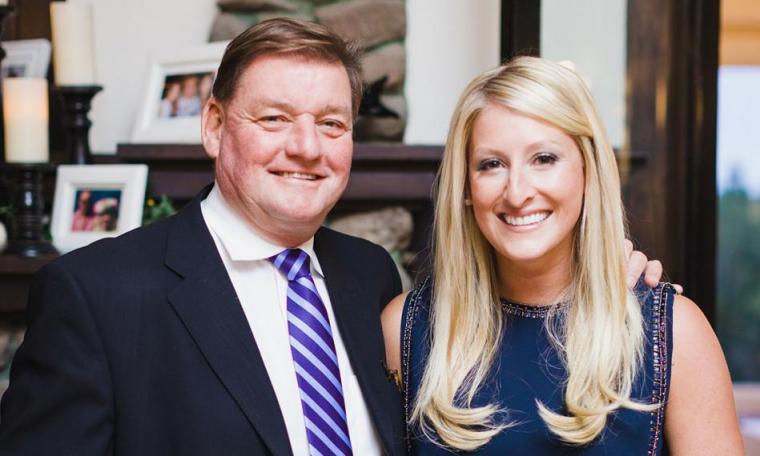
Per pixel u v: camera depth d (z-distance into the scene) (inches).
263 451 54.2
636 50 108.0
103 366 52.9
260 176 56.8
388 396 62.4
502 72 59.9
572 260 62.5
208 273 57.3
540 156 58.5
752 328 222.8
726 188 222.1
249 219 58.8
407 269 113.0
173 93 108.4
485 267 63.7
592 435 57.5
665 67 109.0
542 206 58.7
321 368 58.3
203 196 62.6
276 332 58.6
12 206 101.0
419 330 65.6
